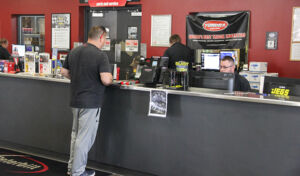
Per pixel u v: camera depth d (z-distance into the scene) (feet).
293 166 8.61
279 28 19.34
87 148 10.36
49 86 12.70
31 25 28.22
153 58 12.88
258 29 19.88
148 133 10.79
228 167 9.53
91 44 10.34
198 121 9.91
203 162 9.91
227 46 20.67
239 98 8.98
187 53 16.60
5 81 13.87
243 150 9.27
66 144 12.47
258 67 17.81
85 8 25.70
